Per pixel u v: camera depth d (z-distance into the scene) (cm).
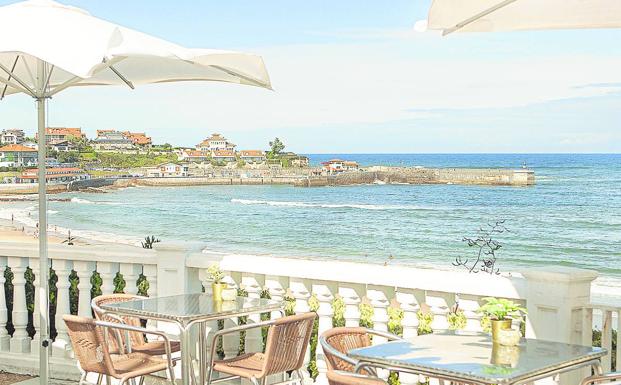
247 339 667
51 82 654
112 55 433
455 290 552
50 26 443
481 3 369
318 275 616
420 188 6975
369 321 629
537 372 370
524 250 5075
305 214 6228
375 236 5722
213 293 591
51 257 723
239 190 7350
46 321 585
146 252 702
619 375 400
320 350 629
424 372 377
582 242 5047
